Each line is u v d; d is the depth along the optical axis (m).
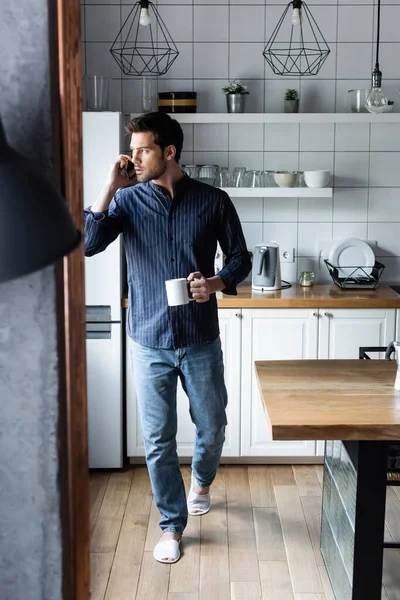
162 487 3.19
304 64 4.44
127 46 4.42
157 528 3.46
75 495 1.24
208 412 3.21
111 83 4.45
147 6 4.10
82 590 1.28
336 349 4.04
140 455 4.14
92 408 4.05
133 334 3.10
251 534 3.40
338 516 2.82
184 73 4.45
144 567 3.12
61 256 0.87
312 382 2.76
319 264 4.55
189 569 3.11
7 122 1.11
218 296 4.09
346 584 2.65
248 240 4.55
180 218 3.04
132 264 3.09
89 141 3.86
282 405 2.50
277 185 4.33
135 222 3.05
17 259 0.84
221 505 3.69
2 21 1.10
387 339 4.03
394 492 3.84
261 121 4.23
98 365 4.01
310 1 4.39
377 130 4.48
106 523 3.51
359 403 2.52
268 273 4.24
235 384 4.07
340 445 2.79
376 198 4.54
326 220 4.54
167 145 2.95
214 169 4.29
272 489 3.87
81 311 1.23
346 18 4.40
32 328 1.15
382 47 4.42
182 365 3.08
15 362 1.16
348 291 4.25
